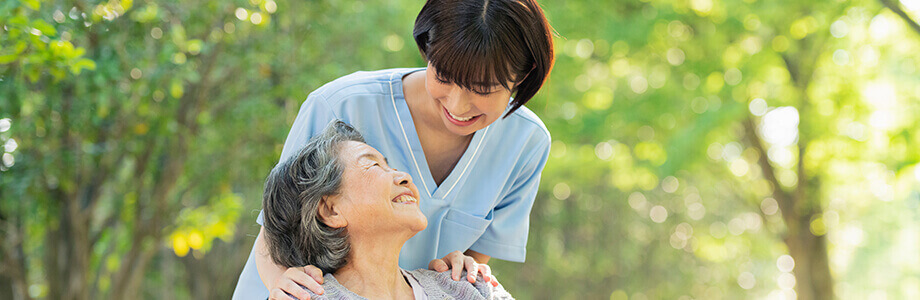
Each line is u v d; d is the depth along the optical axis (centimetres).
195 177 612
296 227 150
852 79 784
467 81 136
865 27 733
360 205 146
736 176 987
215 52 531
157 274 884
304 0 558
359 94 168
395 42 703
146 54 480
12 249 563
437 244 180
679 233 1505
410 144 171
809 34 774
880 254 1972
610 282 1479
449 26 135
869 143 775
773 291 1602
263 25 498
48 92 469
